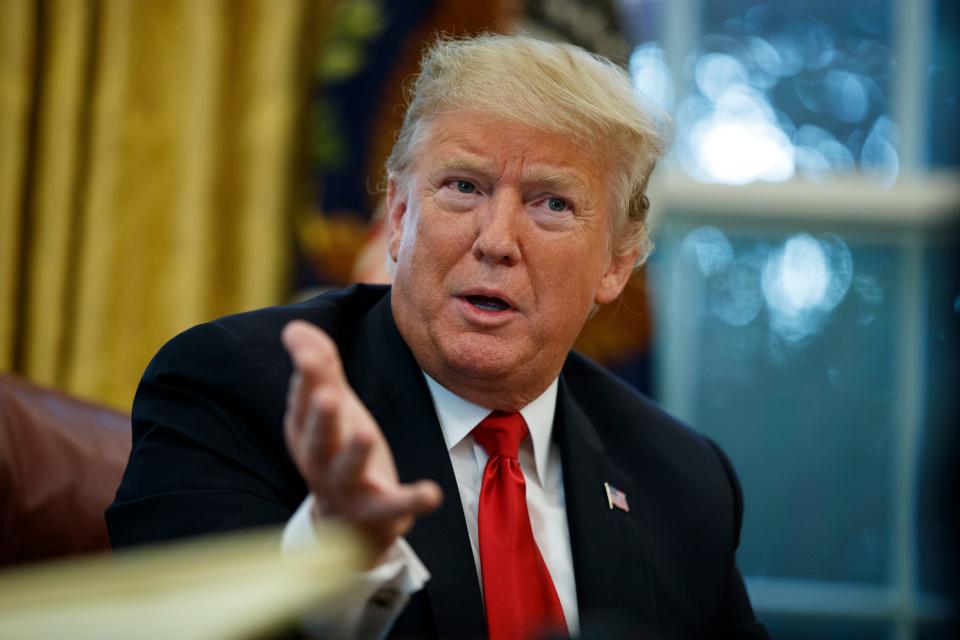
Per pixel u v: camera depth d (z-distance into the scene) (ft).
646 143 6.29
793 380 15.07
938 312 15.05
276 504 5.27
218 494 5.15
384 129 12.92
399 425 5.78
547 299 5.84
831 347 15.12
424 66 6.35
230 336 5.73
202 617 2.16
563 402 6.46
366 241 12.80
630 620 5.82
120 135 12.37
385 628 4.12
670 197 15.19
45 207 12.21
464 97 5.90
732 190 15.26
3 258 12.11
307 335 3.46
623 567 5.98
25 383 6.76
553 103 5.84
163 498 5.12
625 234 6.60
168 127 12.48
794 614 14.69
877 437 14.96
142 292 12.34
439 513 5.48
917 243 15.20
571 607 5.83
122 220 12.34
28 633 2.15
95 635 2.13
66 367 12.19
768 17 15.80
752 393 15.05
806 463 14.94
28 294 12.17
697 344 15.08
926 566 14.66
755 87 15.69
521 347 5.80
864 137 15.61
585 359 7.11
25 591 2.33
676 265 15.16
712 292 15.16
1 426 6.39
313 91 12.86
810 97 15.70
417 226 5.89
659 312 14.75
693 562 6.32
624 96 6.14
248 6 12.73
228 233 12.57
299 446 3.51
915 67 15.64
